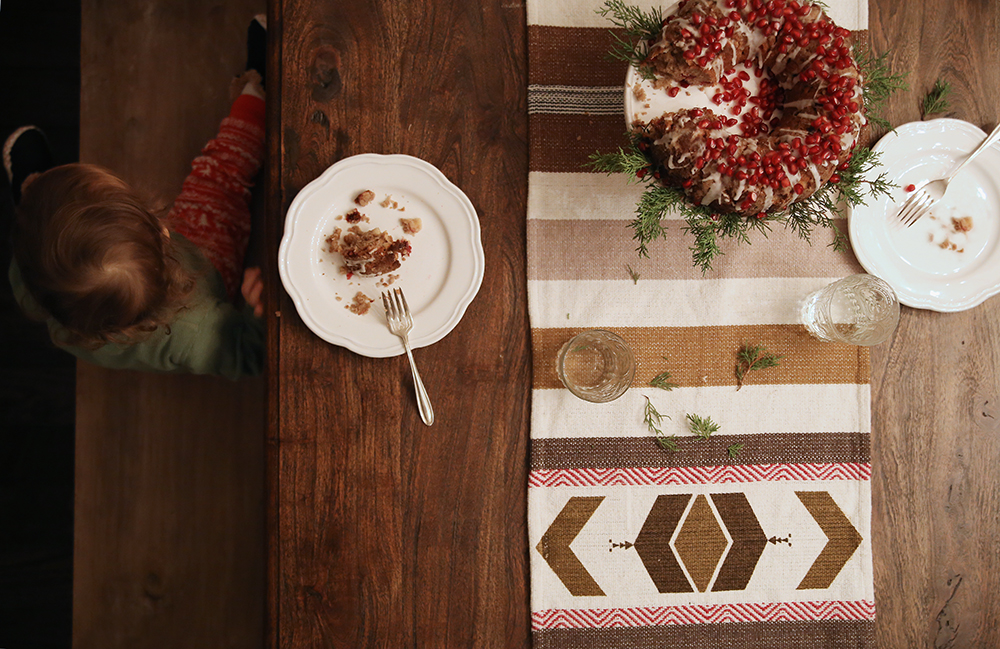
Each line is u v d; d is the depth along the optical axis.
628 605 1.08
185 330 1.17
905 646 1.10
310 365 1.05
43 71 1.61
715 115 0.92
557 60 1.09
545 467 1.08
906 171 1.11
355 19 1.07
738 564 1.09
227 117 1.50
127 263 1.04
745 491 1.10
